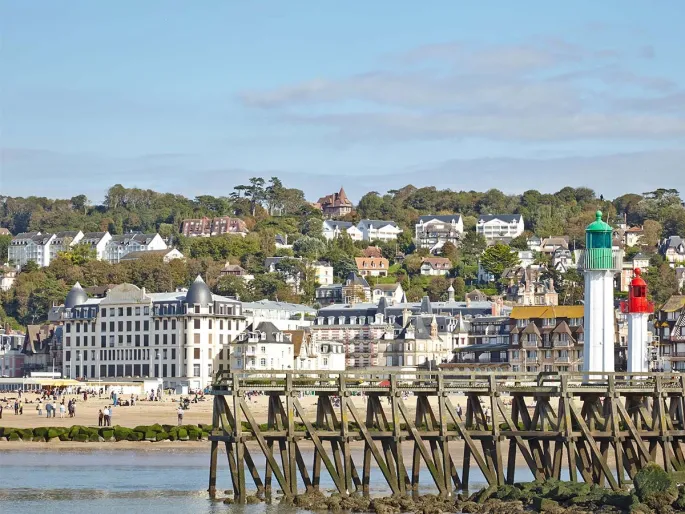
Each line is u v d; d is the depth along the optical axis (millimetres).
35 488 159125
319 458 147500
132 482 164500
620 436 140125
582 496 129625
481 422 150750
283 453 144250
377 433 141875
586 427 140000
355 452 195125
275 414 144125
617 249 179625
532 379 161625
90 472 175000
